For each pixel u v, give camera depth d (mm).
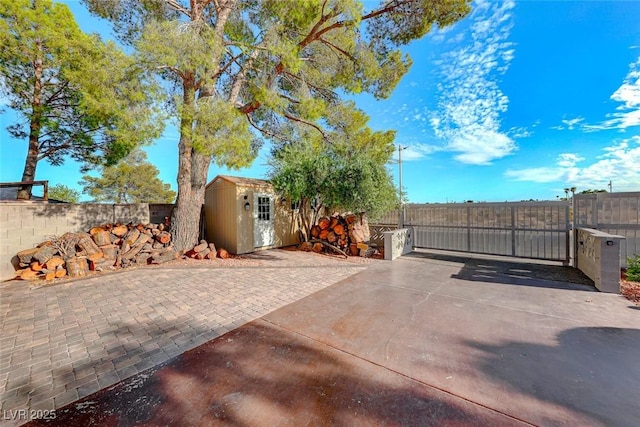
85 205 7332
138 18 8062
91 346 2785
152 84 5895
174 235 7785
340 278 5375
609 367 2275
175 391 2059
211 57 6191
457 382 2113
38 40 6504
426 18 7645
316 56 9148
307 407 1864
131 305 3969
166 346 2770
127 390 2082
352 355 2539
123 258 6586
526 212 6809
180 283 5105
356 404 1885
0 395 2031
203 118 5969
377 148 10664
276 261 7211
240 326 3229
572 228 6145
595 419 1709
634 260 5062
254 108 8141
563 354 2492
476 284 4855
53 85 8445
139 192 25875
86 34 6066
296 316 3502
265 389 2064
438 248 8203
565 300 3959
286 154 8805
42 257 5645
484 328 3061
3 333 3082
